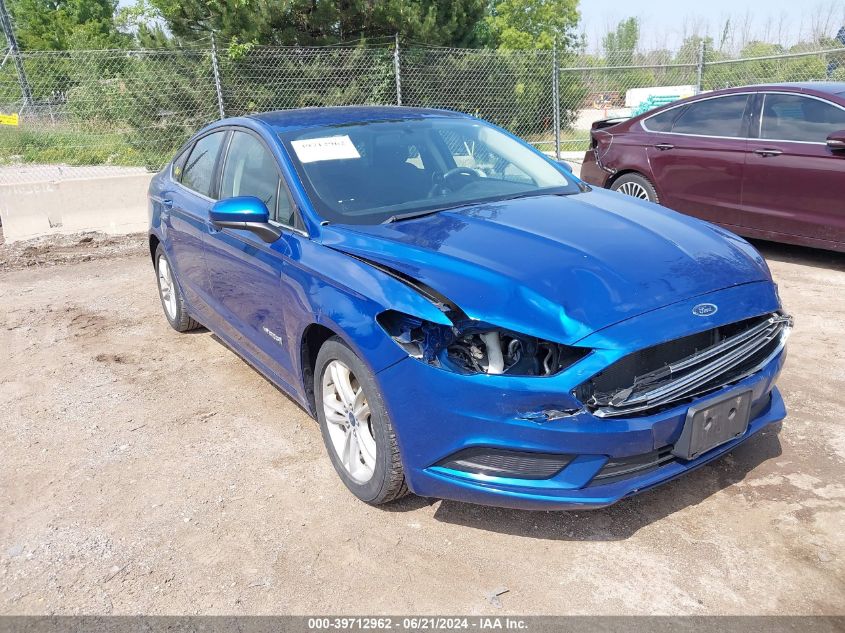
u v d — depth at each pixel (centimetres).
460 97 1588
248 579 268
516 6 2717
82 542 296
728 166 654
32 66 1334
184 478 341
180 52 1245
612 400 246
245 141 404
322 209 333
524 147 432
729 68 1580
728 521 285
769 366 284
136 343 534
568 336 242
